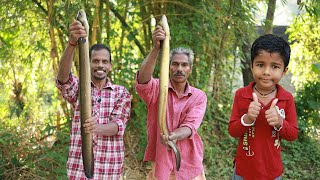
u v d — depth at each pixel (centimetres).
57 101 643
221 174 583
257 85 281
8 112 615
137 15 611
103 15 568
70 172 319
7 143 490
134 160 579
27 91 645
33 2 547
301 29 877
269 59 265
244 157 285
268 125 278
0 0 530
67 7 498
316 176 605
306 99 730
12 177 474
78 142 318
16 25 566
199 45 611
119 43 602
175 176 322
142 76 301
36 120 600
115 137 325
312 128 740
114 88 333
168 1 594
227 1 638
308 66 895
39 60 643
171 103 324
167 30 277
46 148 505
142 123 596
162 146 320
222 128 686
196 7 598
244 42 679
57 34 586
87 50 256
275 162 282
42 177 478
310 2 663
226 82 694
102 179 320
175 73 322
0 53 587
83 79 259
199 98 331
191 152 328
